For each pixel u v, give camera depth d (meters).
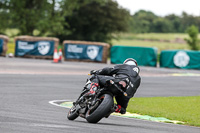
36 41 117.94
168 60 114.56
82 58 117.56
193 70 111.31
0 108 33.69
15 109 33.78
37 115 30.50
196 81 79.88
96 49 116.94
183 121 33.84
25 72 75.25
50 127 24.06
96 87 26.50
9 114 29.77
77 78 71.25
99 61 116.56
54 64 100.56
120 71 27.47
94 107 26.36
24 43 118.50
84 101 27.19
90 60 117.19
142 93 56.06
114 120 31.28
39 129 23.03
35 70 80.62
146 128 27.19
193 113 38.78
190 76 91.25
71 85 60.41
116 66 27.88
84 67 96.75
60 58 109.31
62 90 53.91
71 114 28.52
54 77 70.31
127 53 116.56
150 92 57.88
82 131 23.08
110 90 26.66
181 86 69.00
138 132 24.61
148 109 39.97
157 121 33.12
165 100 48.38
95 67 98.94
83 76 75.38
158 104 44.47
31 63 98.25
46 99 44.22
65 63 107.56
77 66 98.75
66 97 47.41
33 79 64.75
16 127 23.28
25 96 45.31
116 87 26.34
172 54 113.94
